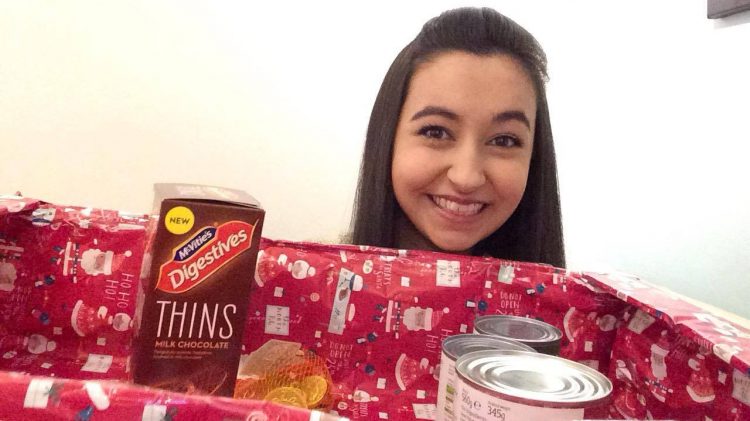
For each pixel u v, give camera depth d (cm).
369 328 59
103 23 114
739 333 45
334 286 58
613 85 120
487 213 74
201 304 43
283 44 123
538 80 76
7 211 52
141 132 120
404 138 74
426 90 71
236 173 126
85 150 118
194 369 44
